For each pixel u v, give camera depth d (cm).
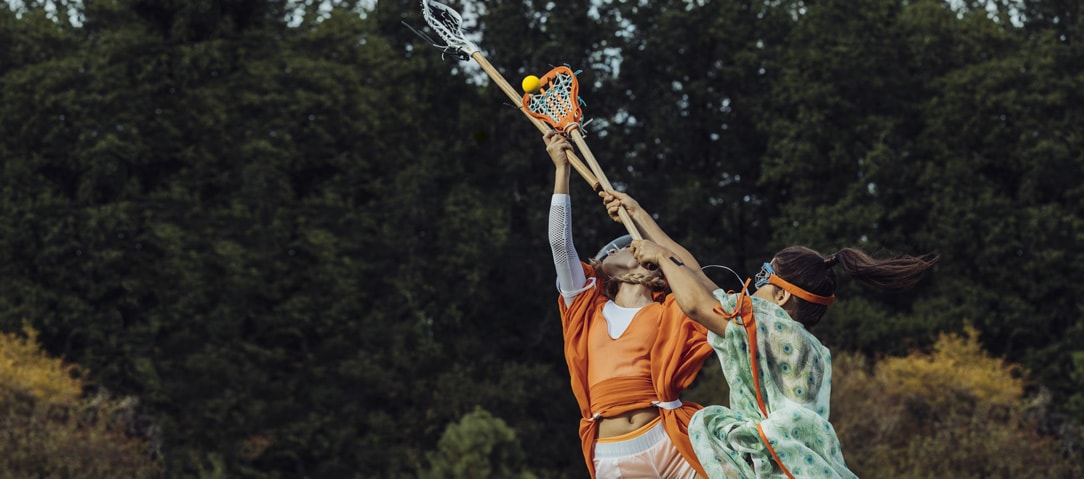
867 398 2131
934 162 2862
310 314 2619
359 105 2756
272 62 2709
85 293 2497
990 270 2767
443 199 2823
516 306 2869
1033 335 2778
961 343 2423
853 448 2048
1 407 1953
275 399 2544
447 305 2773
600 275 439
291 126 2698
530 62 2859
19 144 2502
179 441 2434
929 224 2817
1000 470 2027
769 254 2842
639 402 410
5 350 2119
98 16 2678
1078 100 2855
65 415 2077
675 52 2906
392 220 2766
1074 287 2755
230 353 2512
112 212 2473
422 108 2836
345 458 2577
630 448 411
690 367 407
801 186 2827
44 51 2631
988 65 2820
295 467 2594
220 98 2628
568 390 2758
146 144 2572
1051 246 2770
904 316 2700
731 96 2980
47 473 1878
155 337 2547
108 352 2462
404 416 2667
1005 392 2219
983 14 2958
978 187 2795
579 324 429
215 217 2583
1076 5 3008
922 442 2053
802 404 378
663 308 419
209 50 2611
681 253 430
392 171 2866
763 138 2947
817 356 383
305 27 2884
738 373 386
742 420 385
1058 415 2355
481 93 2842
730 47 2933
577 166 444
